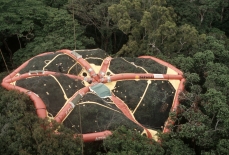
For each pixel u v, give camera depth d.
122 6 36.84
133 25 37.72
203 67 32.62
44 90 27.44
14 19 38.03
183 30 35.75
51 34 39.09
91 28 46.69
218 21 51.34
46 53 34.28
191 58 33.03
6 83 28.88
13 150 21.33
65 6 42.78
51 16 39.97
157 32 34.97
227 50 36.81
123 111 27.55
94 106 26.30
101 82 29.98
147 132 25.58
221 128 24.02
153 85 30.17
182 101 29.23
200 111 26.69
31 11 39.47
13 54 39.84
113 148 22.48
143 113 28.23
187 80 30.05
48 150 20.47
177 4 43.84
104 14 41.56
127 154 21.38
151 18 35.78
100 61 32.53
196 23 44.59
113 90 29.89
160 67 32.34
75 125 25.12
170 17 37.19
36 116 23.41
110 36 45.41
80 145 21.89
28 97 25.97
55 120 23.36
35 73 29.80
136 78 30.52
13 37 42.31
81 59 31.91
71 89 28.41
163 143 24.16
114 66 32.00
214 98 24.89
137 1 38.41
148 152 22.02
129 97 29.11
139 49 36.84
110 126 24.84
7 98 25.25
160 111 28.50
